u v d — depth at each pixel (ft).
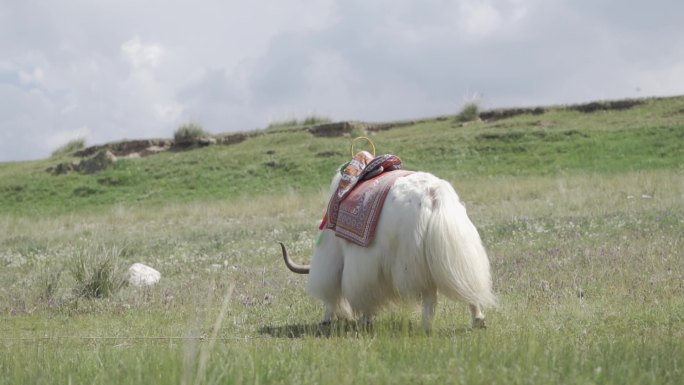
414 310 28.19
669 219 51.44
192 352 18.10
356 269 27.40
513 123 112.88
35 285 43.55
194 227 73.56
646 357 19.07
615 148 94.53
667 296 30.17
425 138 110.11
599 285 33.32
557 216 58.39
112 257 43.62
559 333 24.35
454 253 24.79
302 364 20.06
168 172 110.32
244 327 30.25
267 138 123.54
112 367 20.40
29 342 28.78
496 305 26.55
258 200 87.45
